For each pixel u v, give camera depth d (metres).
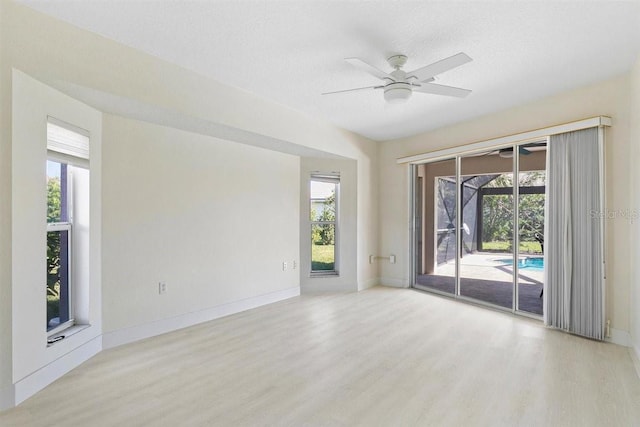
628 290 3.24
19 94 2.27
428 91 2.98
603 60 2.99
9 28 2.20
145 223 3.51
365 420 2.11
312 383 2.57
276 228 5.02
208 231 4.12
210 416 2.15
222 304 4.28
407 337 3.54
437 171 5.47
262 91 3.76
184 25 2.51
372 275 6.07
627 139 3.25
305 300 5.07
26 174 2.33
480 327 3.85
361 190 5.79
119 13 2.37
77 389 2.48
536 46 2.75
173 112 3.15
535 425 2.04
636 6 2.22
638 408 2.21
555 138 3.74
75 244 3.02
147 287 3.54
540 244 4.15
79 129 2.87
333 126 5.09
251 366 2.87
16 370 2.27
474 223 4.88
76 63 2.51
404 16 2.37
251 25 2.50
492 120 4.46
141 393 2.43
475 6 2.25
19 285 2.29
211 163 4.14
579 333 3.53
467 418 2.12
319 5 2.26
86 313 3.02
